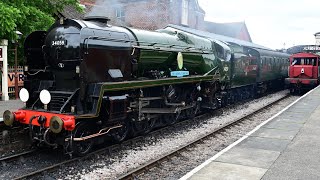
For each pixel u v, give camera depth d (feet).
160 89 33.68
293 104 50.52
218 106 50.34
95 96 24.44
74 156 25.34
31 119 24.59
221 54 49.73
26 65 27.73
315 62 77.66
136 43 30.19
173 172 22.88
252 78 66.44
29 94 27.50
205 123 40.34
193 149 28.35
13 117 25.26
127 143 29.37
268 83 82.84
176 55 36.37
